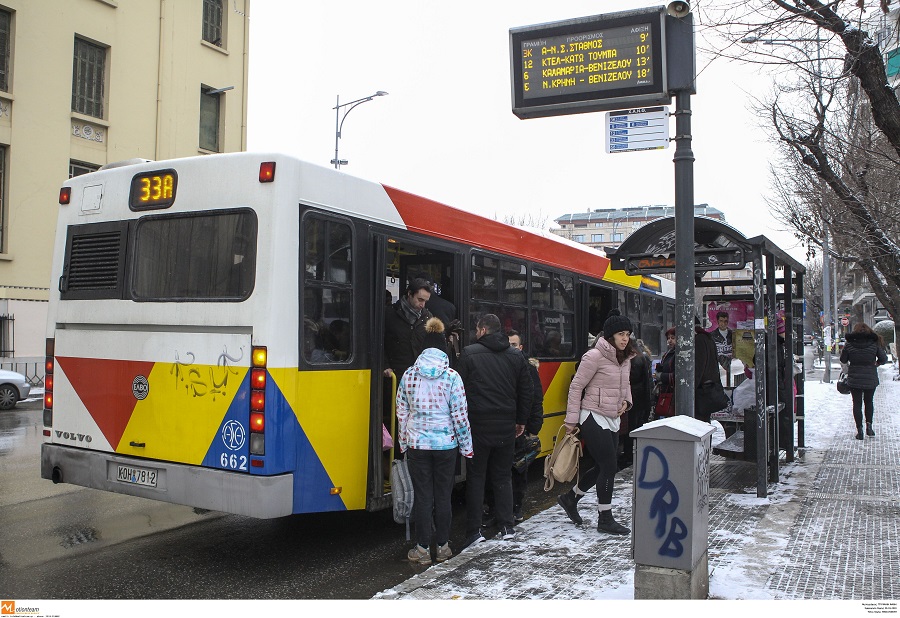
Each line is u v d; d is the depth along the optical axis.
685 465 4.22
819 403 17.80
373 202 6.17
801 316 10.66
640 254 8.41
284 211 5.35
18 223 18.22
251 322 5.28
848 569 5.08
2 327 17.89
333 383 5.66
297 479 5.34
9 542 6.16
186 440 5.54
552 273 9.32
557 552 5.61
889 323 35.59
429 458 5.70
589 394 6.34
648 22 5.92
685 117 5.84
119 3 20.67
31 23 18.52
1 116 17.91
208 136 23.69
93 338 6.09
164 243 5.83
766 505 7.06
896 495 7.51
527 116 6.36
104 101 20.41
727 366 10.80
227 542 6.29
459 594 4.65
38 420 13.86
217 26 24.09
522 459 6.74
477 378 6.06
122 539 6.32
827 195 12.99
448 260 7.32
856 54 6.90
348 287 5.88
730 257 7.70
